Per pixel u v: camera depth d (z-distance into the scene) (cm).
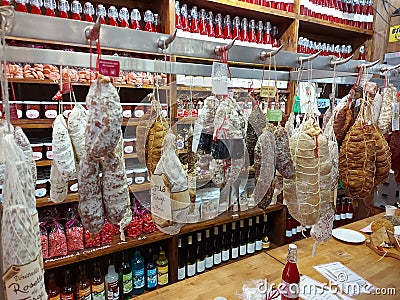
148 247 219
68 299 182
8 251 57
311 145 99
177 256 211
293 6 230
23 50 79
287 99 228
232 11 216
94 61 88
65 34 71
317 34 287
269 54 106
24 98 166
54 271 190
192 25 197
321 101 238
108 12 175
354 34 285
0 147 59
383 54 274
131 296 200
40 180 157
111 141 68
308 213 101
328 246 167
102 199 74
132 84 167
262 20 235
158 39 85
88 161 70
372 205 269
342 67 126
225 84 96
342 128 122
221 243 241
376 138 115
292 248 117
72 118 91
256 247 254
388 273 141
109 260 202
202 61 200
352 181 112
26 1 152
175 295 125
